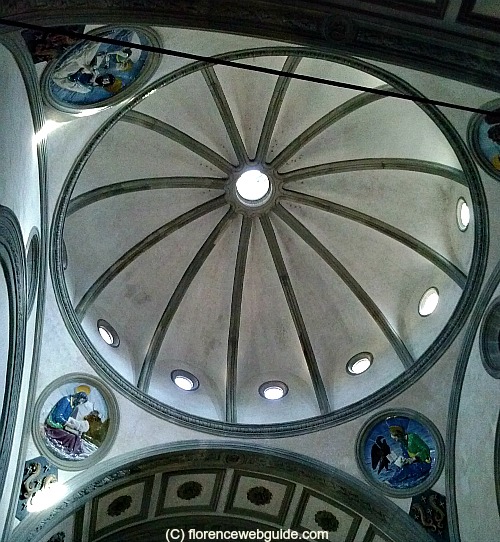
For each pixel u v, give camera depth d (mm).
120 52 11875
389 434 17547
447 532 16125
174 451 17094
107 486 16422
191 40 12297
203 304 20219
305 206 20359
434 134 15898
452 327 16453
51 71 11195
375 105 17203
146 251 19656
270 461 17703
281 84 18016
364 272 19922
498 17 9781
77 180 15664
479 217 15055
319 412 18594
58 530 16062
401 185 18562
